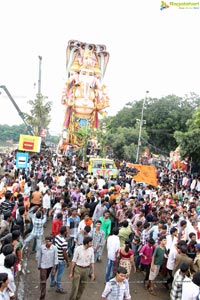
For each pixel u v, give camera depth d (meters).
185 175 29.38
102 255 11.75
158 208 13.14
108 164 25.62
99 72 49.22
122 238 9.64
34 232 9.88
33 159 26.83
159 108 51.34
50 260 7.76
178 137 28.97
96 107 47.25
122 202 12.53
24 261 10.22
